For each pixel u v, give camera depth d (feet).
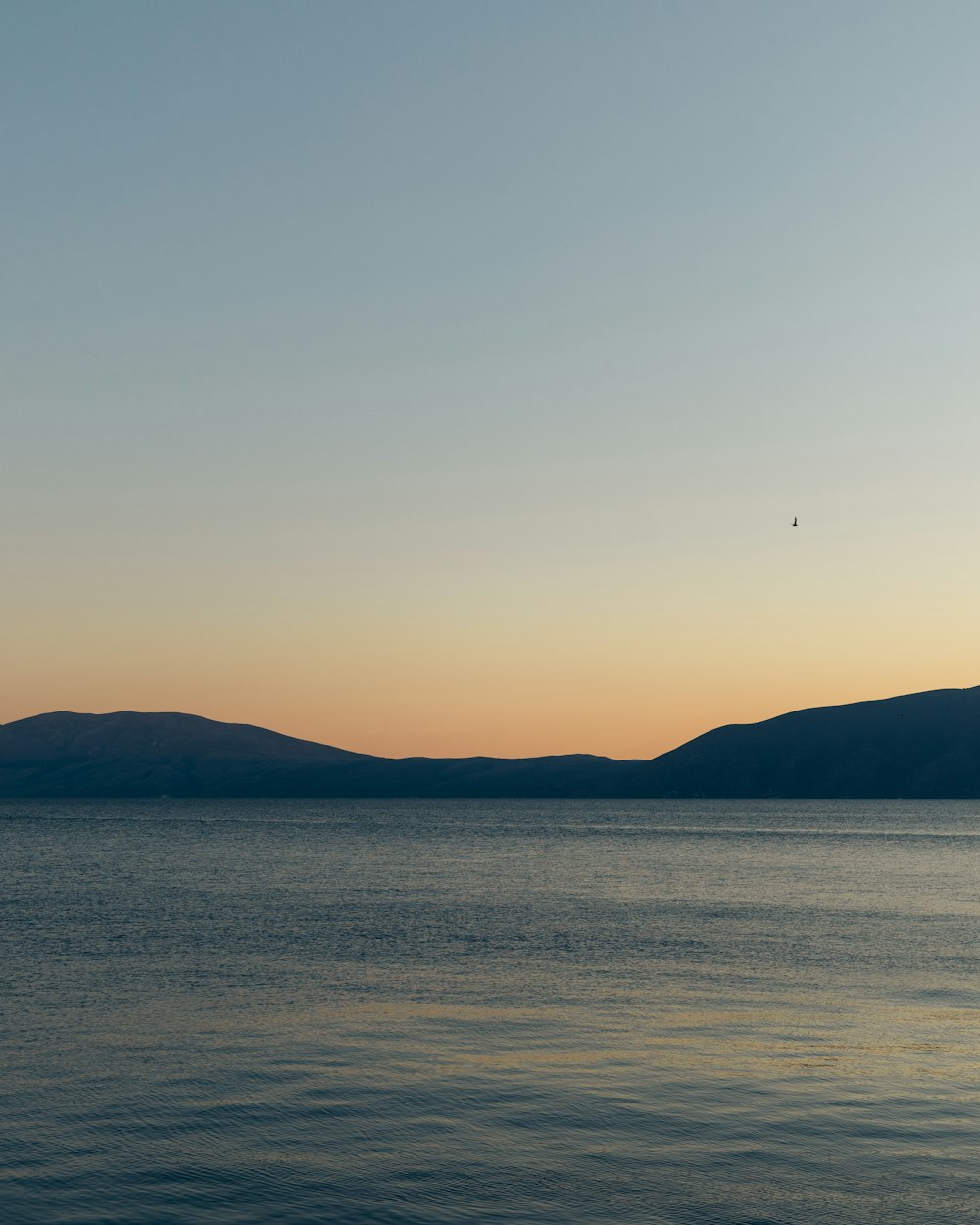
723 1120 61.93
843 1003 95.09
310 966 114.93
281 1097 66.54
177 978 107.45
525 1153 56.90
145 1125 61.36
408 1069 72.74
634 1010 91.71
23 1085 69.00
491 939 137.69
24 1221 48.42
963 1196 51.24
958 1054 76.74
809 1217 48.78
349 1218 48.88
